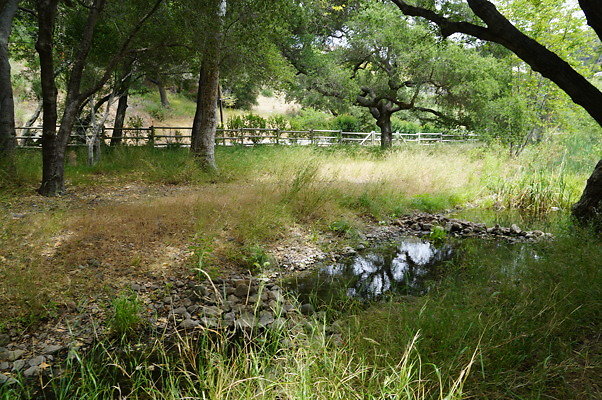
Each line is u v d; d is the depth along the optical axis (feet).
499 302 12.90
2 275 15.03
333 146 61.77
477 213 32.01
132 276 17.07
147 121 86.17
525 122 45.39
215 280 17.21
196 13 33.27
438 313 11.68
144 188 33.76
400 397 7.86
